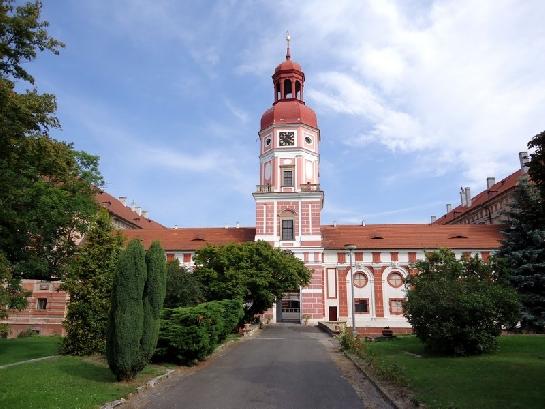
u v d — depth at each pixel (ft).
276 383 50.44
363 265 167.22
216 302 79.61
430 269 82.64
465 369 55.11
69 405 37.73
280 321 170.09
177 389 47.37
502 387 44.34
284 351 78.59
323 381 51.62
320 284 161.07
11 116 53.83
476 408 36.68
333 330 111.96
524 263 114.52
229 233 181.37
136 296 48.75
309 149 169.89
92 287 67.72
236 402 41.91
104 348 66.69
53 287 151.84
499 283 76.18
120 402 40.70
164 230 186.39
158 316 51.47
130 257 49.11
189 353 61.31
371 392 46.06
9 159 57.21
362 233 176.45
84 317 67.26
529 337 87.45
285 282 125.08
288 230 166.50
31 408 36.52
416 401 39.19
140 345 49.26
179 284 87.66
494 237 168.66
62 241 93.56
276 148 168.14
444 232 174.29
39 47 57.98
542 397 40.19
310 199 166.40
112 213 193.57
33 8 56.34
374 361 59.67
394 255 167.22
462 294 68.59
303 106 173.37
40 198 80.79
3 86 49.67
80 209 91.66
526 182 120.06
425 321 70.28
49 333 147.33
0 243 75.25
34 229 82.48
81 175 98.89
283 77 174.91
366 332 158.51
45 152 60.70
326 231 179.73
